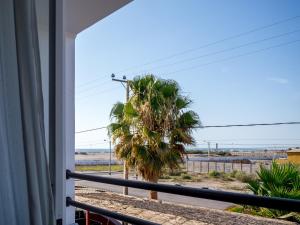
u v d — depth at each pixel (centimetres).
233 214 550
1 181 118
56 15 153
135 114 793
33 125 125
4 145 119
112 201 675
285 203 81
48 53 150
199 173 2469
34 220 121
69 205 166
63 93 156
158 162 750
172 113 781
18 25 126
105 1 184
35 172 124
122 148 788
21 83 125
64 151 157
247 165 2298
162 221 501
